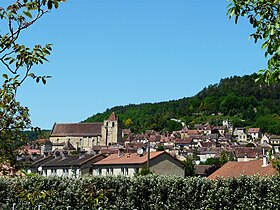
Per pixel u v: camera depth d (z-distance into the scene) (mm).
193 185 27031
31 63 5910
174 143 192125
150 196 27875
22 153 7375
